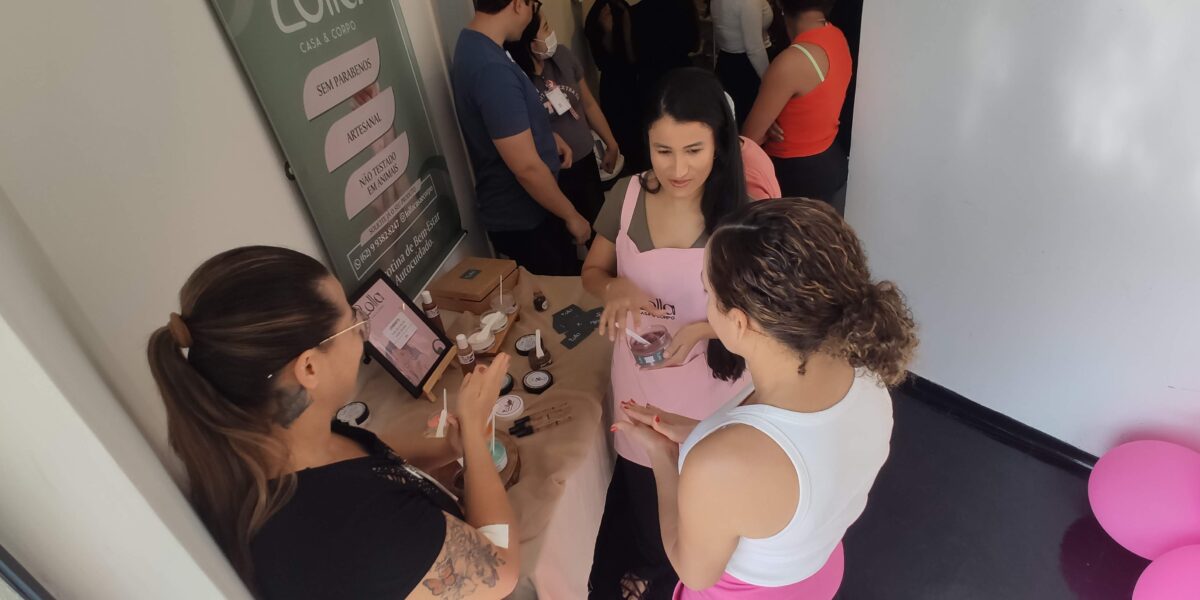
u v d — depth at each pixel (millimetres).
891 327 850
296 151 1554
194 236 1290
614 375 1729
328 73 1644
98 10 1071
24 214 967
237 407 830
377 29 1846
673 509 1155
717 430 939
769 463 887
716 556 997
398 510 899
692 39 3475
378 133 1881
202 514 854
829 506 940
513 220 2482
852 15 2873
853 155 2436
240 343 804
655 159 1400
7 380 598
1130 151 1760
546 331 1958
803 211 890
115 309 1110
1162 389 2006
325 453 928
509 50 2385
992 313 2293
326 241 1698
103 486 684
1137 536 1835
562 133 2668
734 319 911
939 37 1987
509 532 1077
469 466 1113
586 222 2455
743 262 863
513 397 1714
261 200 1480
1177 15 1551
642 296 1557
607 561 2145
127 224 1138
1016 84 1892
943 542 2123
